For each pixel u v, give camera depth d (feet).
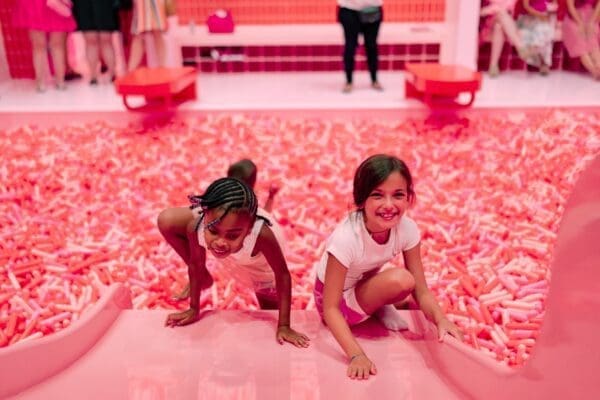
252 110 20.06
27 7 21.70
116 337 6.78
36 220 12.73
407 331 6.89
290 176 15.39
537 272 10.20
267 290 8.11
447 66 20.85
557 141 16.85
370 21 21.44
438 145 17.31
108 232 12.20
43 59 22.84
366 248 6.48
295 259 11.07
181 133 18.69
